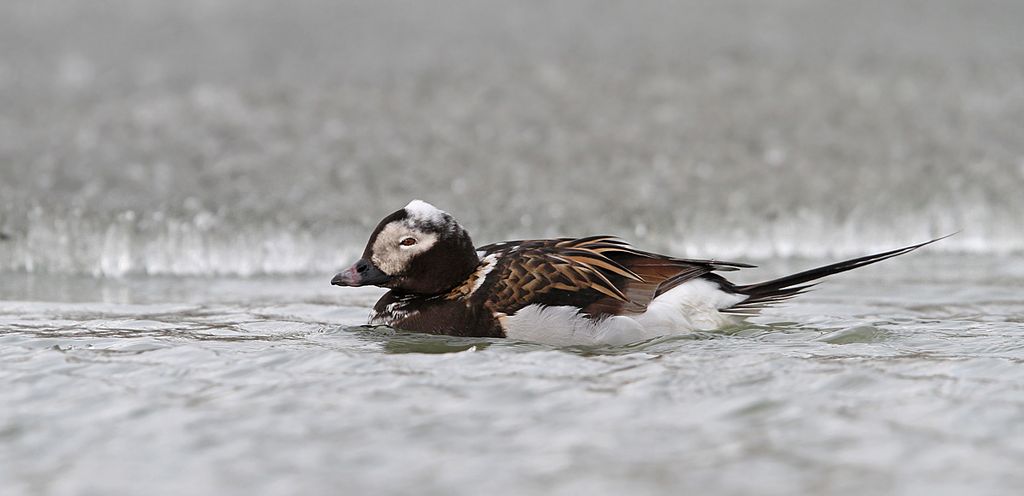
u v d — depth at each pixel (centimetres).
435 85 2477
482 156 1988
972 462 724
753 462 728
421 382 887
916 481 698
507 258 1056
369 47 2842
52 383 889
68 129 2127
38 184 1745
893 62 2681
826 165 1953
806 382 877
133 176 1817
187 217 1602
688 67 2630
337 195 1748
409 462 732
